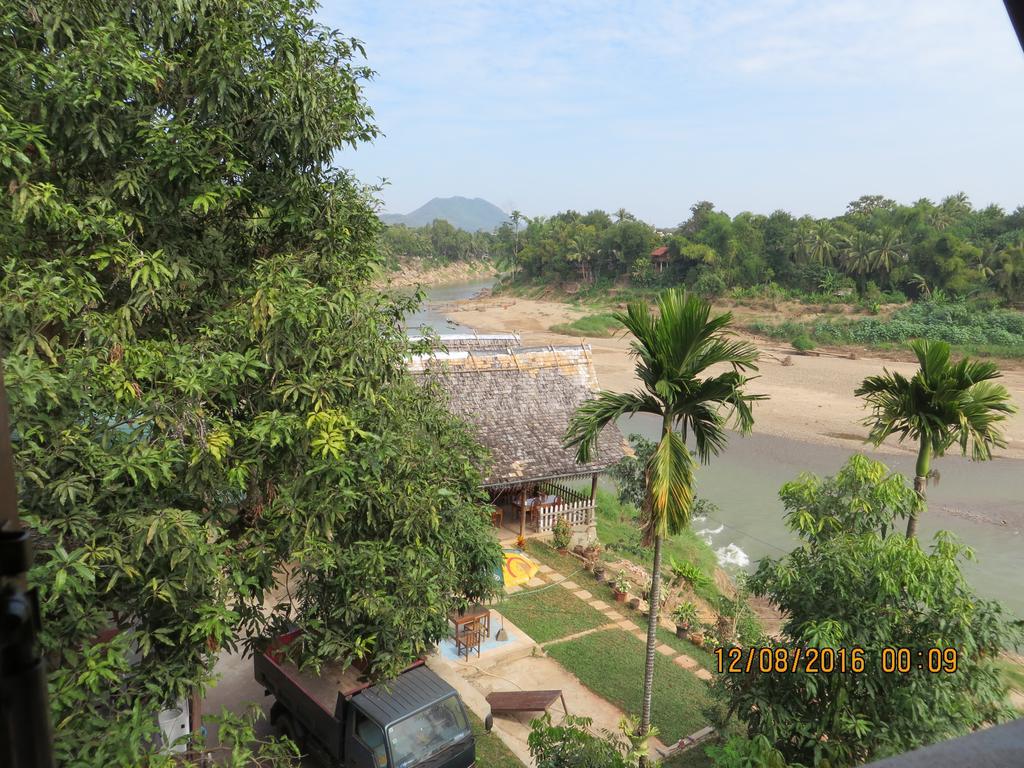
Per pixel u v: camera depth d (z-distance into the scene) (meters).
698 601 18.28
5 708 0.76
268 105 7.66
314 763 10.30
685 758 11.08
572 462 19.61
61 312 6.04
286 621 8.45
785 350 64.88
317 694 9.85
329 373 7.55
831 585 8.73
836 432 39.19
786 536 25.31
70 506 5.88
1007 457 34.50
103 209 6.89
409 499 8.10
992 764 1.18
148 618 6.68
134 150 7.16
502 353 21.28
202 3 7.50
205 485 6.96
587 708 12.67
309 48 8.08
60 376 5.85
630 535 22.14
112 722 5.64
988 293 67.50
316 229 8.39
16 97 6.59
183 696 6.67
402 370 9.03
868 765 1.22
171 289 7.54
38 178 7.04
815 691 8.36
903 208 83.38
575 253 102.75
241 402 7.84
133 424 6.45
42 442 5.96
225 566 7.12
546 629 15.46
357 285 8.68
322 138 7.96
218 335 7.46
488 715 11.47
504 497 21.91
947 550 8.45
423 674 10.06
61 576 5.11
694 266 88.00
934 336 61.84
